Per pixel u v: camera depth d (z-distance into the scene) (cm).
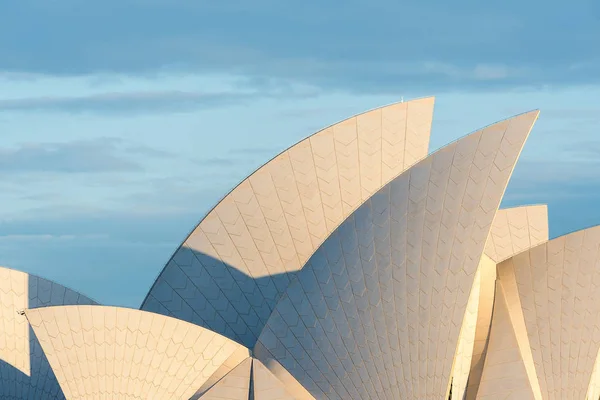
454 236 9194
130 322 9362
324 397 9344
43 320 9294
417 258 9319
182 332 9444
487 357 9506
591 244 9575
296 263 10844
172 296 10800
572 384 9419
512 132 9194
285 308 9694
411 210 9450
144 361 9362
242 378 8912
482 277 9606
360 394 9256
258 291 10750
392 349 9244
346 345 9431
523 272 9681
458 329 9025
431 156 9481
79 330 9312
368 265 9519
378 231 9544
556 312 9562
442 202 9319
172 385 9388
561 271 9619
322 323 9569
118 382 9325
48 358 9262
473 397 9469
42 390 10156
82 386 9300
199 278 10825
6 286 10525
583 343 9475
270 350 9631
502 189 9106
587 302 9538
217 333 9681
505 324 9550
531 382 9388
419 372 9100
